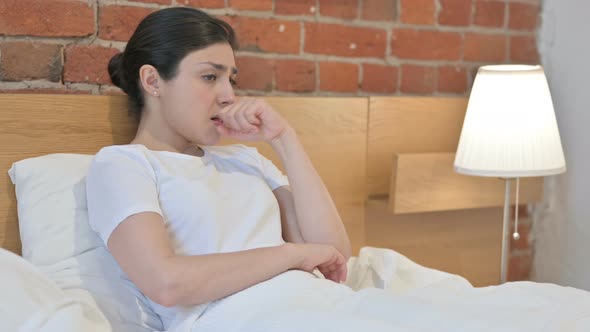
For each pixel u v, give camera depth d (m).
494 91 1.98
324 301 1.29
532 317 1.15
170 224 1.39
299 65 2.11
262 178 1.62
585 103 2.34
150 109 1.53
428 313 1.18
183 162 1.47
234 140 1.86
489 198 2.26
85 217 1.43
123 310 1.35
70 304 1.17
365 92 2.23
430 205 2.14
